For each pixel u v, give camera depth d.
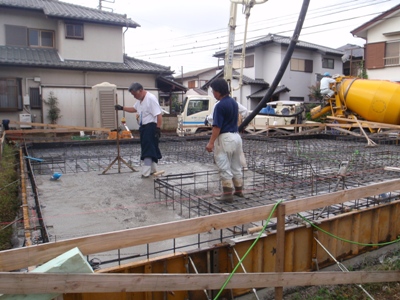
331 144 9.64
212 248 2.76
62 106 13.41
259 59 21.33
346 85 11.74
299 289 3.08
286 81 21.05
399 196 4.31
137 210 3.74
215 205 3.77
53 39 14.18
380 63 15.05
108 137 11.13
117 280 1.65
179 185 4.64
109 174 5.62
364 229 3.81
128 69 14.34
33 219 3.39
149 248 2.90
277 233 2.33
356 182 4.76
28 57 13.05
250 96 20.88
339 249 3.58
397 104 10.48
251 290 2.94
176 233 2.00
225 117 3.89
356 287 3.13
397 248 3.99
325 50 21.59
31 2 14.05
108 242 1.82
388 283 3.21
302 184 4.69
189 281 1.89
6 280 1.41
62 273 1.53
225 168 3.94
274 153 7.35
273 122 13.76
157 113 5.20
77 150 8.77
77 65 13.38
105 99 12.98
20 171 5.74
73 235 3.06
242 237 2.94
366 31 15.52
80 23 13.86
